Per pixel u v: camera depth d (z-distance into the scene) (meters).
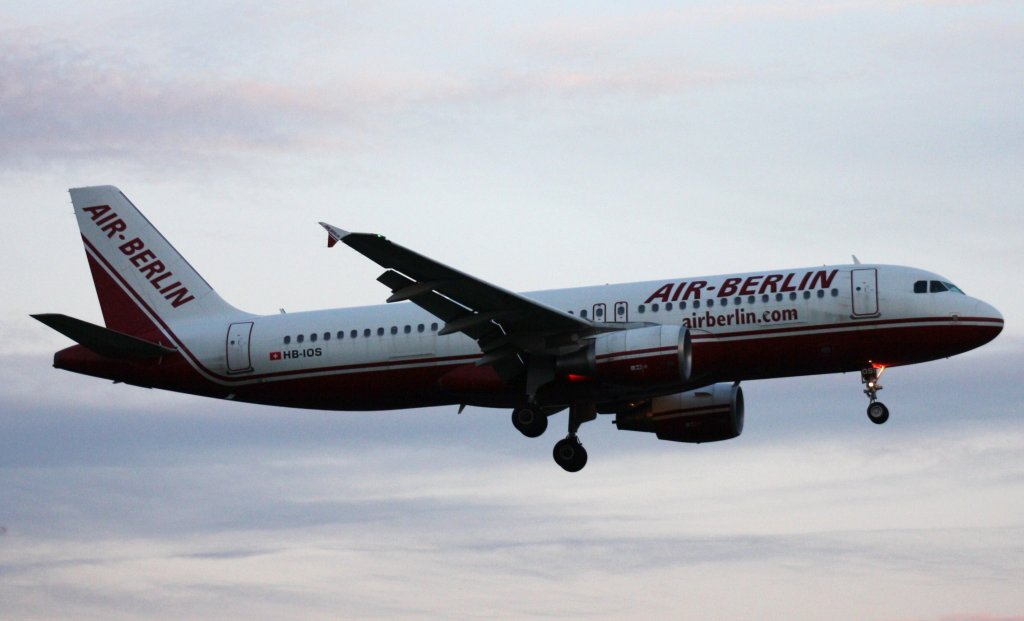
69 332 150.88
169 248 161.88
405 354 149.12
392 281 130.12
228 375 155.50
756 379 144.88
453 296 133.00
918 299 138.62
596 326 139.38
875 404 143.88
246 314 158.75
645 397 146.50
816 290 140.25
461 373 144.75
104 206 163.62
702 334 141.50
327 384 152.25
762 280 142.38
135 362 157.88
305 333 153.12
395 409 154.25
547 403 144.25
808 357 140.75
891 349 139.25
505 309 135.25
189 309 159.88
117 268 162.12
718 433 154.50
